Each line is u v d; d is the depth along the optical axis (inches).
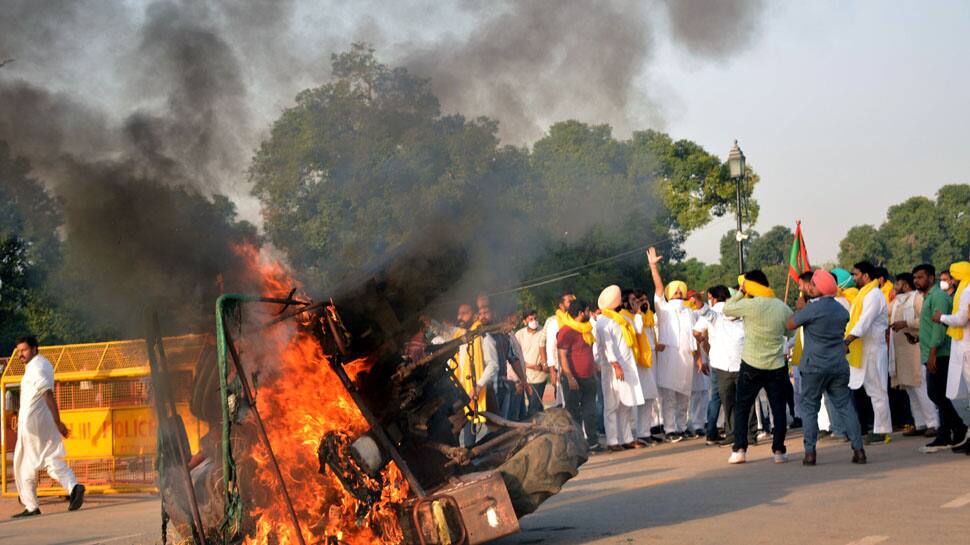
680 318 607.2
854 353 491.8
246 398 233.3
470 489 237.3
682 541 253.6
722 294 556.4
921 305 476.1
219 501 249.8
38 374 457.4
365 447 241.1
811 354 405.7
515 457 248.7
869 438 498.6
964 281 419.8
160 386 261.6
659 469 441.4
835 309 405.1
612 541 261.7
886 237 6476.4
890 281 579.2
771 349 426.0
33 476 455.5
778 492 332.5
